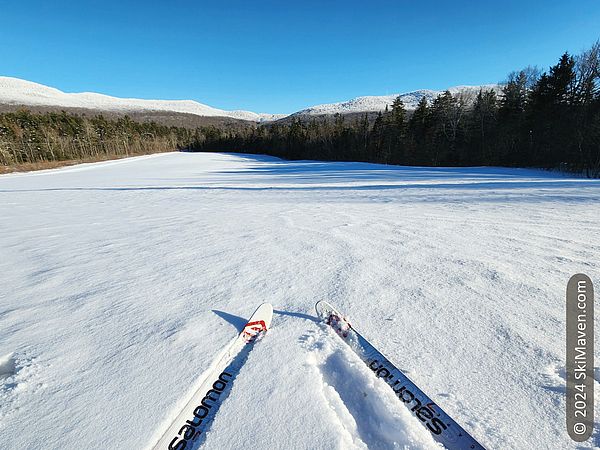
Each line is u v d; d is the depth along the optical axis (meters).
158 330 2.21
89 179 23.00
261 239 4.79
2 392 1.62
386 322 2.24
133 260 3.88
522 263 3.32
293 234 5.03
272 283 3.02
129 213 7.94
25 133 50.94
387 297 2.63
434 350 1.91
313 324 2.23
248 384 1.65
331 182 16.06
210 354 1.92
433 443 1.32
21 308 2.60
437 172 21.39
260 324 2.18
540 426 1.37
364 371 1.71
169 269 3.52
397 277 3.06
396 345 1.97
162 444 1.34
